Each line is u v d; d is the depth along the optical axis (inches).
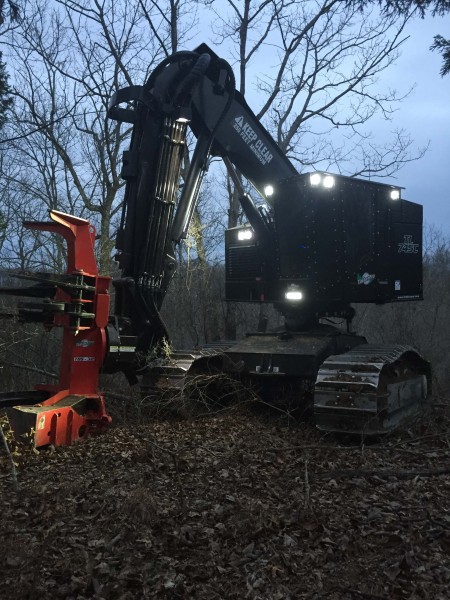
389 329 654.5
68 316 275.1
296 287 335.0
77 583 140.6
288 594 139.3
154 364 319.3
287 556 156.5
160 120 321.1
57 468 230.5
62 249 529.3
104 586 139.8
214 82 345.4
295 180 332.5
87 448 258.4
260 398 344.5
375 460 251.3
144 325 318.0
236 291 380.8
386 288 344.5
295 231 333.7
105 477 217.6
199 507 189.2
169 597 137.8
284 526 175.6
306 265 331.0
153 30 524.1
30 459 242.1
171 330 527.2
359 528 174.2
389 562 153.6
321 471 232.8
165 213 320.5
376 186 343.6
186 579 145.3
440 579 145.4
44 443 254.8
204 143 341.4
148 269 317.1
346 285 326.6
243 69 530.3
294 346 327.3
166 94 324.8
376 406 273.7
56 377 399.5
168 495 200.7
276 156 366.0
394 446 267.0
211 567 151.0
